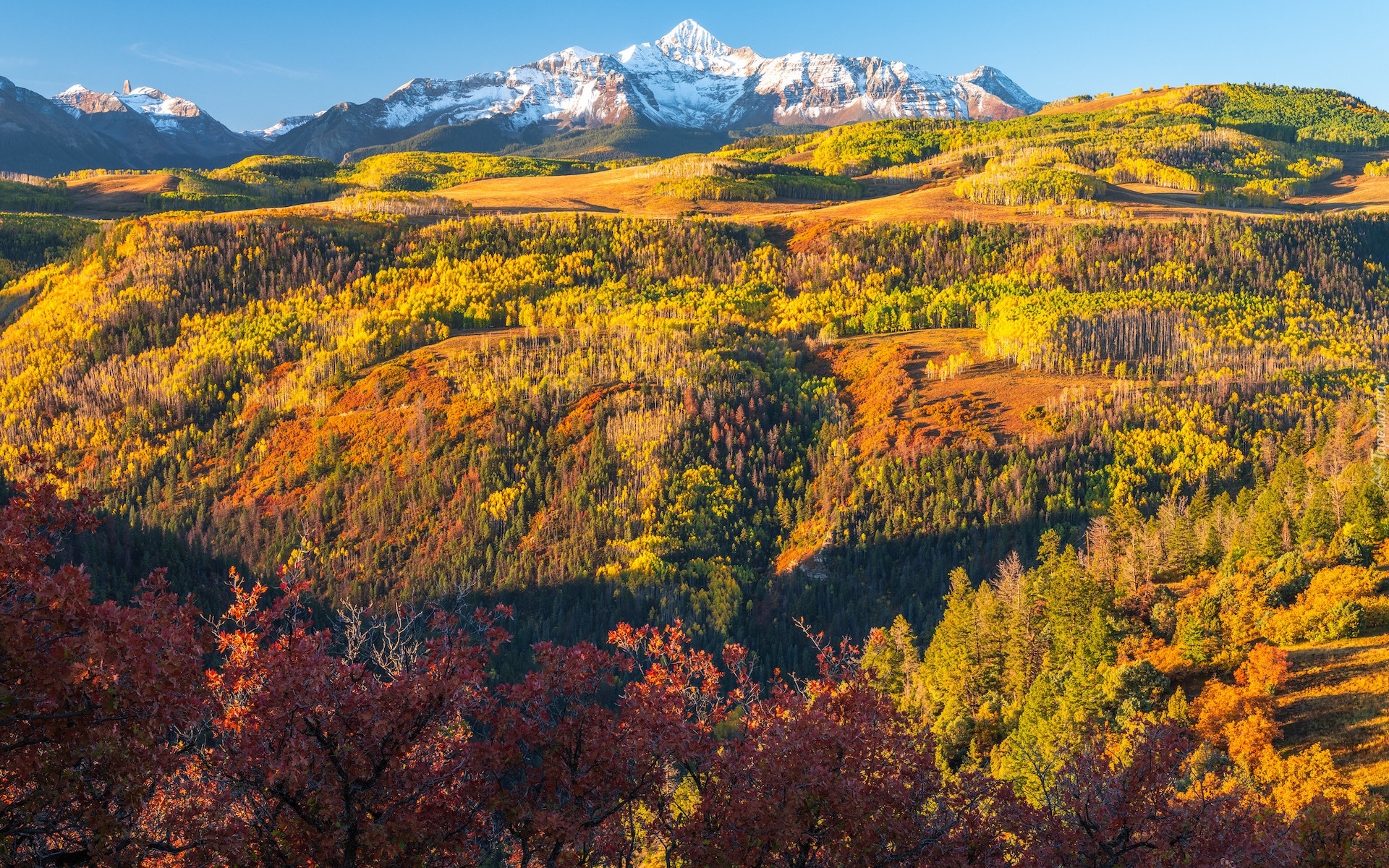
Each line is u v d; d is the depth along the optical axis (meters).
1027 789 61.94
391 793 24.84
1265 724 66.19
